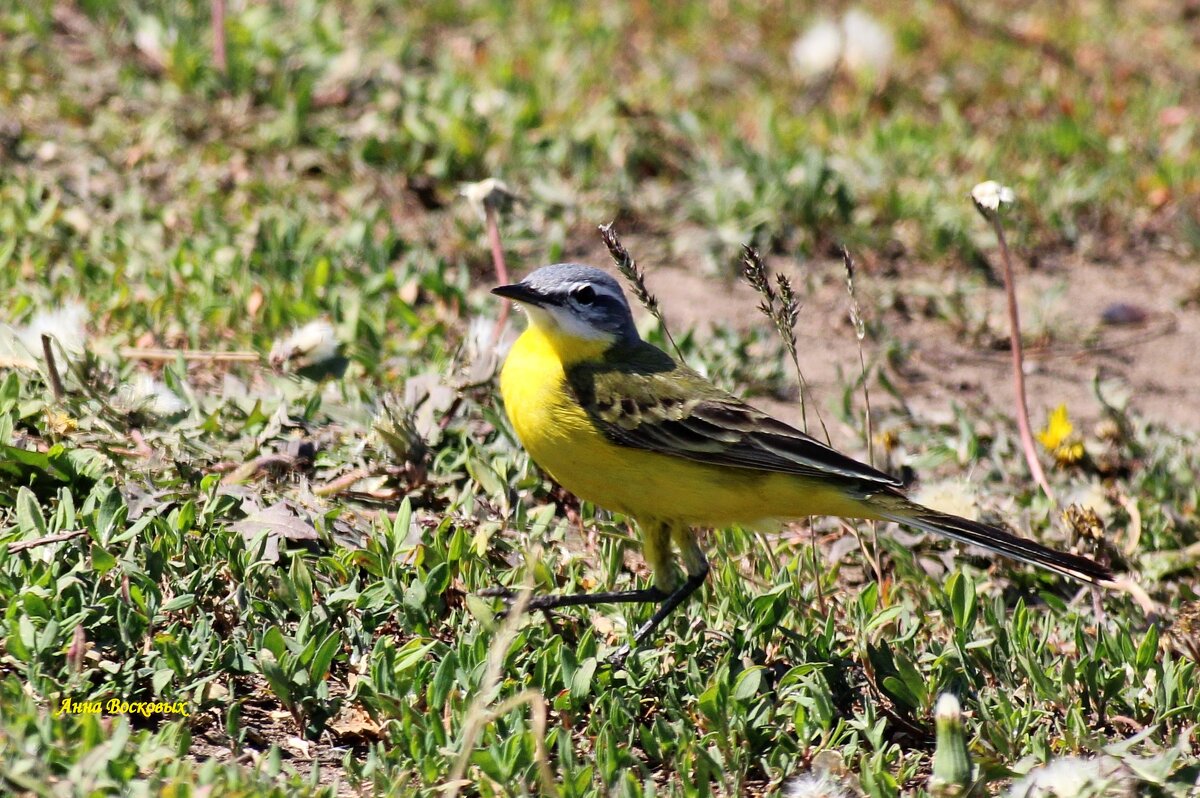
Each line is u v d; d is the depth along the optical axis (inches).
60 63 670.5
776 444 371.2
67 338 447.2
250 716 329.7
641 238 643.5
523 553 395.5
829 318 601.0
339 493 414.9
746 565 422.6
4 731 289.3
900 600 418.9
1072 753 336.5
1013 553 368.5
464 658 342.3
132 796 281.1
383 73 700.7
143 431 421.7
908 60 819.4
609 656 361.1
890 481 370.0
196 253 555.5
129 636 331.3
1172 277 657.6
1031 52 842.8
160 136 628.7
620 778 311.7
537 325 388.5
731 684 352.2
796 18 854.5
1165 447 510.0
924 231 649.6
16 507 369.1
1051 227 674.2
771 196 645.9
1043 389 566.6
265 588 359.9
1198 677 371.2
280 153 640.4
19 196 572.7
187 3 727.7
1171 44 876.6
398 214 627.2
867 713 340.5
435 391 454.6
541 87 719.7
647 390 374.9
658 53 799.1
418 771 309.3
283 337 508.4
